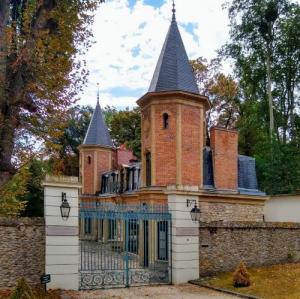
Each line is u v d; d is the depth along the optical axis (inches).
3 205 817.5
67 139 1893.5
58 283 504.4
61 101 587.8
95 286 540.1
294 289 495.5
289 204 893.8
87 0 559.8
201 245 618.5
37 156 652.7
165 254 637.3
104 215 561.3
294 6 1238.3
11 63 499.5
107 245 688.4
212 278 593.9
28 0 515.5
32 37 502.9
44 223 512.7
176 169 817.5
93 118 1565.0
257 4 1252.5
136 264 662.5
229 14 1296.8
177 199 597.6
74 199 527.2
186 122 840.3
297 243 719.7
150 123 855.1
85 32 573.3
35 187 1195.3
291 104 1322.6
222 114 1553.9
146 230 681.0
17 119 520.1
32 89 520.1
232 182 894.4
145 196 852.6
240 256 650.2
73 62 574.2
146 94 852.6
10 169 494.3
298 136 1270.9
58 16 530.0
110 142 1555.1
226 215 866.8
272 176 1079.0
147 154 876.0
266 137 1288.1
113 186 1322.6
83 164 1519.4
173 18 920.9
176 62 865.5
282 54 1284.4
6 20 497.7
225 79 1534.2
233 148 916.0
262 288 508.1
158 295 494.3
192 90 860.0
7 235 493.0
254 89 1337.4
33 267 502.0
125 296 485.4
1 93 481.4
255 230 673.0
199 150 853.2
